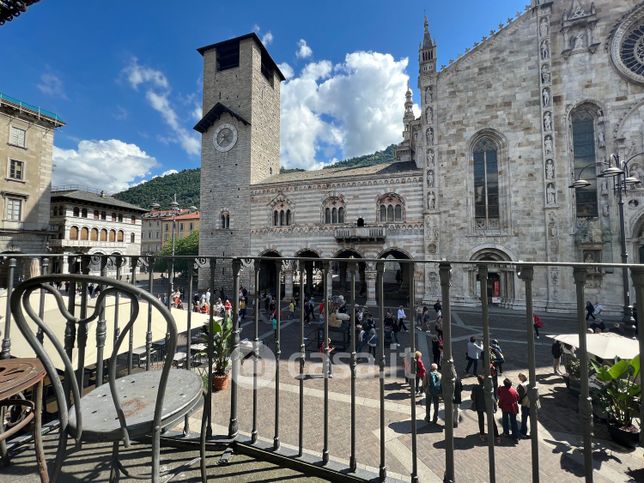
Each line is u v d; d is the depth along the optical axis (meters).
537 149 30.19
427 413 10.34
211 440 4.58
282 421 10.10
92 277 2.60
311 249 36.00
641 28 27.86
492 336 21.19
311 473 4.09
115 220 55.91
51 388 8.48
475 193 32.22
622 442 9.15
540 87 30.09
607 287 27.31
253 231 38.47
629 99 27.64
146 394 3.51
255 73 41.62
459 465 8.34
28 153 36.53
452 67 33.19
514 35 31.39
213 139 41.31
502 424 9.90
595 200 28.50
